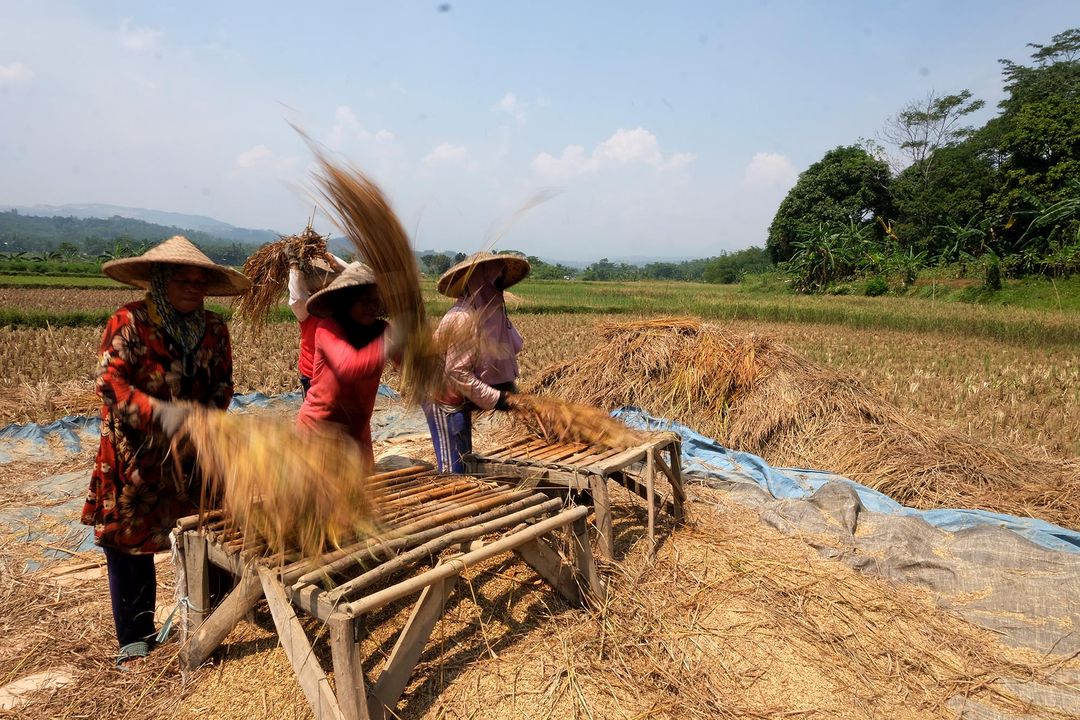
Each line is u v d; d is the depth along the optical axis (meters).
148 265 2.87
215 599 3.16
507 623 3.09
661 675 2.83
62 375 9.59
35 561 4.05
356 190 3.01
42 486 5.36
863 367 10.37
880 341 14.81
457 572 2.61
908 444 5.65
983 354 12.66
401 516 2.88
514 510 3.09
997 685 2.91
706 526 4.36
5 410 7.54
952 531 4.29
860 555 3.94
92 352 11.35
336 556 2.51
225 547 2.66
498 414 7.56
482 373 4.17
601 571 3.50
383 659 2.79
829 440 5.99
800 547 4.12
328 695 2.28
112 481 2.79
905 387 8.70
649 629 3.12
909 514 4.68
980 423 7.01
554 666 2.82
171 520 2.97
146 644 3.00
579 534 3.21
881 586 3.70
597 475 3.53
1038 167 31.55
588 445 4.15
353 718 2.25
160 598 3.56
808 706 2.73
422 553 2.57
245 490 2.50
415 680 2.71
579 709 2.60
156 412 2.67
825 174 48.06
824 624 3.28
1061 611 3.35
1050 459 5.78
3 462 5.95
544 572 3.09
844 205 47.50
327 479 2.54
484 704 2.61
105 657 3.00
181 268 2.84
